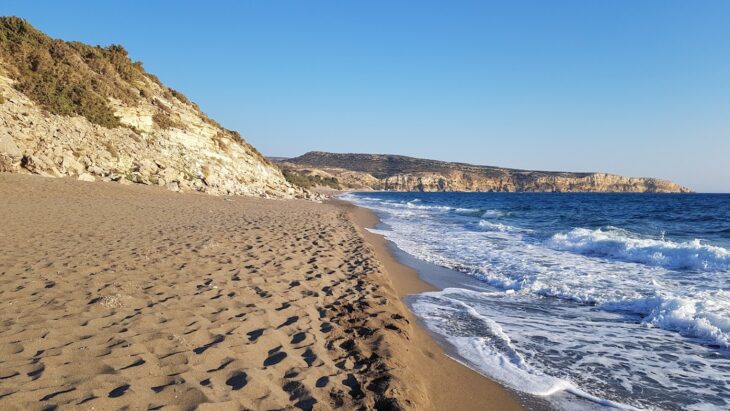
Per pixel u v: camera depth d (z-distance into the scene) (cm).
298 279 705
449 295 793
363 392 357
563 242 1403
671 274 944
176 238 977
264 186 3759
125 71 3256
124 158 2548
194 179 2903
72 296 516
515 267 1033
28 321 425
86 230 1015
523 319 655
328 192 8825
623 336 582
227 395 320
